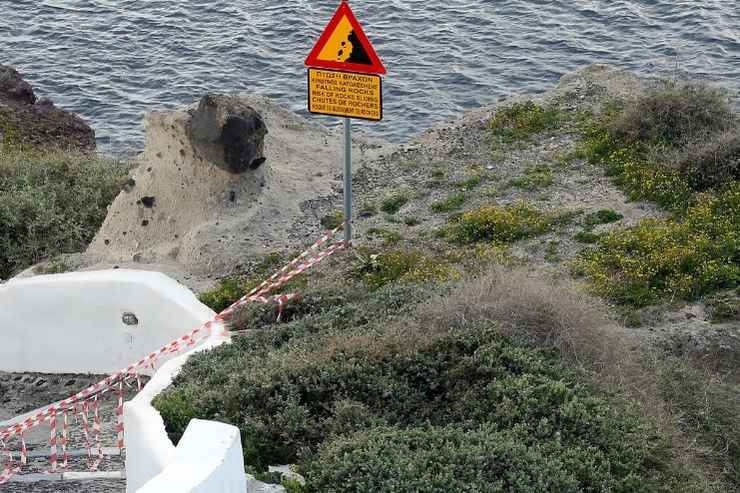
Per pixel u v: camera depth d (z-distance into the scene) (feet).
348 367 35.01
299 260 51.13
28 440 42.50
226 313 44.16
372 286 47.26
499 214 52.16
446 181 58.54
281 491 29.86
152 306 45.96
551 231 51.19
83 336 47.96
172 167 56.59
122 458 38.91
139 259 54.65
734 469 35.27
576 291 40.04
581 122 63.46
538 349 36.24
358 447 30.53
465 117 67.62
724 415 36.99
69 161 68.44
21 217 60.08
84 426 40.98
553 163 58.85
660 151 57.26
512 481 29.25
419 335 36.76
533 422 32.42
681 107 58.90
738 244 47.21
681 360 39.70
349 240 51.31
